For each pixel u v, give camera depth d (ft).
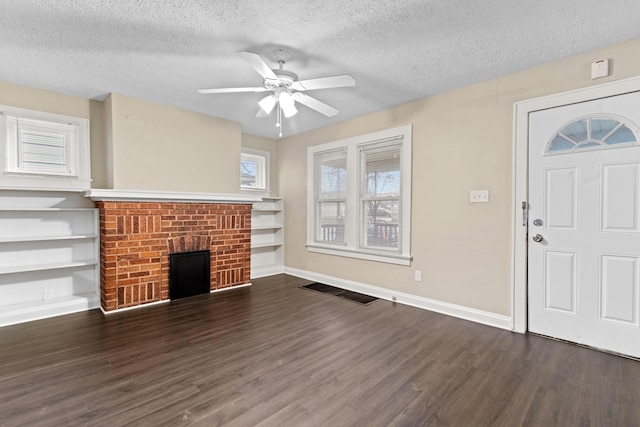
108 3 6.08
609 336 7.79
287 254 17.21
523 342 8.39
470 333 9.00
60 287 11.02
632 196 7.43
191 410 5.56
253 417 5.39
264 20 6.61
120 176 11.04
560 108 8.34
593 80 7.86
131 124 11.27
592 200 7.96
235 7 6.20
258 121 14.24
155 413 5.47
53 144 10.74
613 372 6.84
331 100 11.39
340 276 14.24
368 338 8.66
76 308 10.71
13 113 9.97
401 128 11.78
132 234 11.10
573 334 8.30
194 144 12.91
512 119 9.14
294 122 14.29
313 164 15.55
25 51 7.95
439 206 10.80
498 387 6.31
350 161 13.69
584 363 7.24
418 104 11.32
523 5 6.10
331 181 14.88
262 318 10.23
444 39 7.36
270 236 17.83
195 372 6.84
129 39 7.40
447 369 7.00
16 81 9.84
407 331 9.15
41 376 6.62
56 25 6.81
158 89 10.50
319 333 9.01
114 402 5.77
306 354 7.72
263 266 17.21
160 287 11.84
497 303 9.52
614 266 7.70
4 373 6.73
